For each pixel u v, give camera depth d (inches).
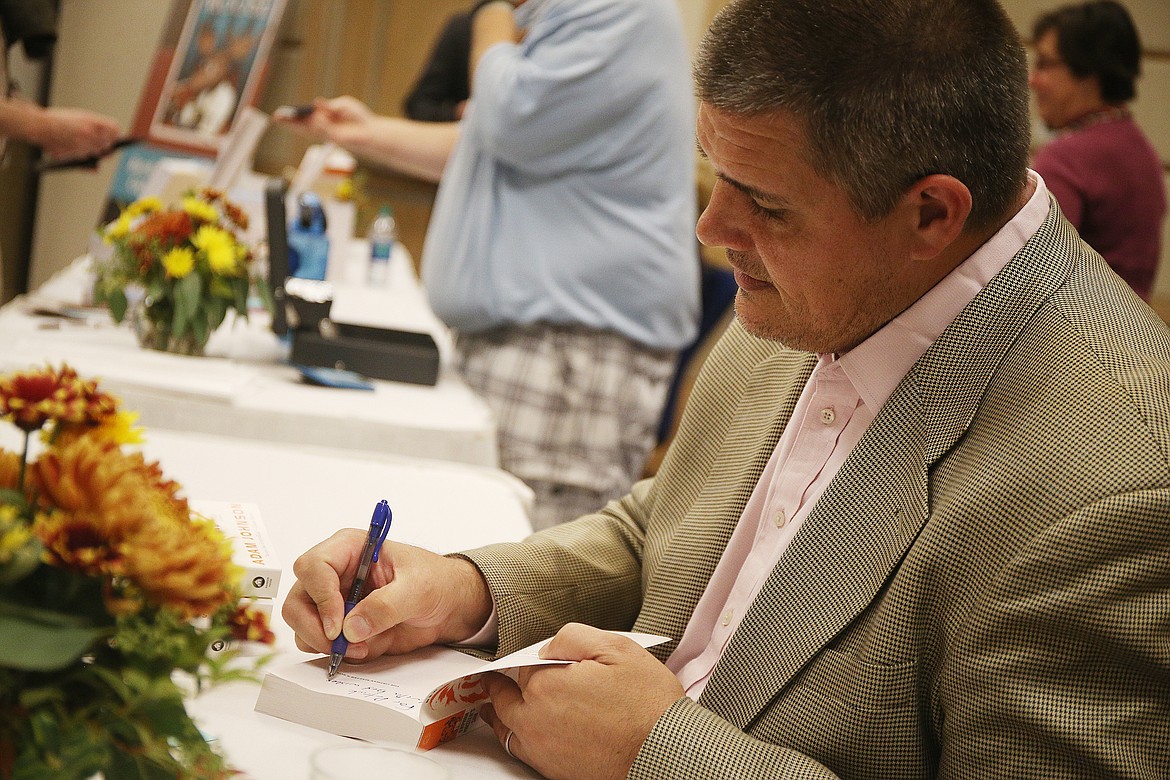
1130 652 31.0
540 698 35.1
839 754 35.0
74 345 78.8
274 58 226.1
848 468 37.5
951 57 35.0
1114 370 34.4
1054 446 33.4
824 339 39.1
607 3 92.7
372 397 80.4
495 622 43.3
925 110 34.7
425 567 41.7
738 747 33.4
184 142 207.9
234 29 212.5
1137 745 31.0
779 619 37.2
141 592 22.9
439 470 66.4
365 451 73.0
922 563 34.3
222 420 70.9
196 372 75.5
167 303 80.4
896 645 34.5
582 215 98.0
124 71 211.5
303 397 76.6
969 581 33.5
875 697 34.6
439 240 99.9
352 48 227.8
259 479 59.2
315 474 61.7
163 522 23.2
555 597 45.7
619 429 102.3
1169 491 31.4
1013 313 37.2
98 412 25.1
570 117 93.7
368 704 35.1
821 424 40.9
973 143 35.4
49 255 208.2
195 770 23.8
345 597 40.5
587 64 92.4
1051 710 31.3
